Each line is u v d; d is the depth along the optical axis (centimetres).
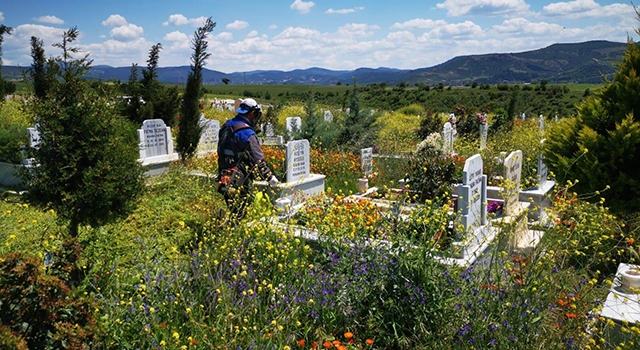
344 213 601
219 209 657
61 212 500
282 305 396
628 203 626
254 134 692
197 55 1270
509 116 2553
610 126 670
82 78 500
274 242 505
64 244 349
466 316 383
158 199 862
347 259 447
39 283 269
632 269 486
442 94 5334
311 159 1147
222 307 388
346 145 1491
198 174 1049
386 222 515
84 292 334
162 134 1216
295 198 805
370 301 414
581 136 659
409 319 393
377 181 1055
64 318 284
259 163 687
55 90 493
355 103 1631
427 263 405
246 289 423
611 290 447
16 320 263
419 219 494
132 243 602
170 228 713
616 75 665
